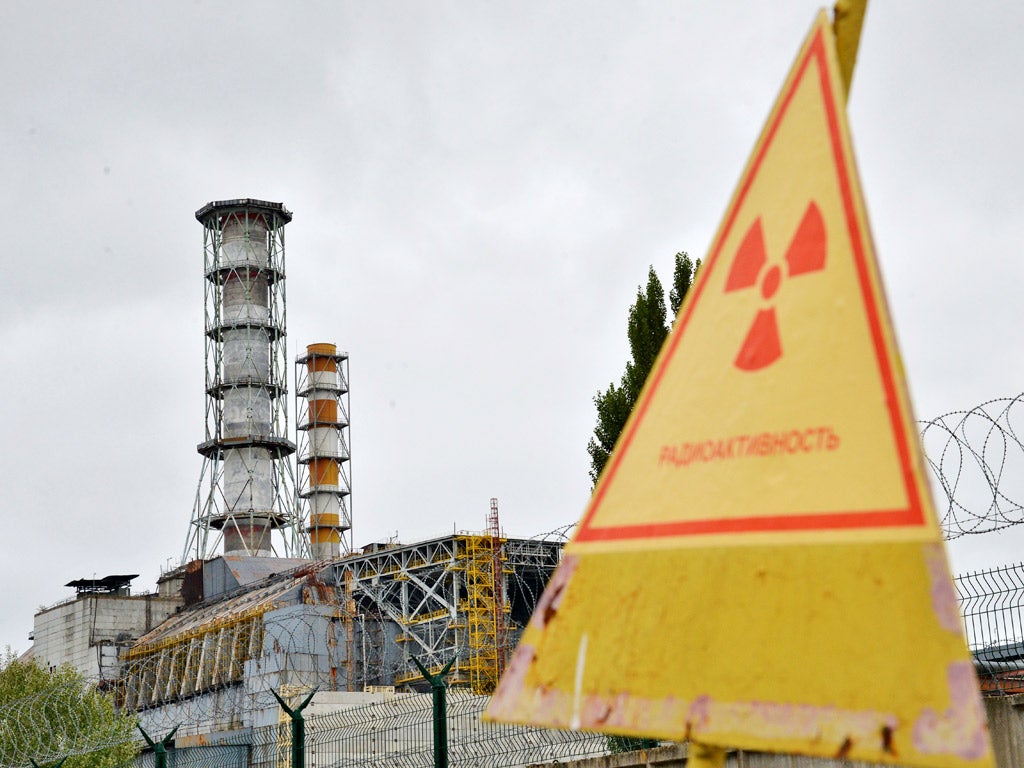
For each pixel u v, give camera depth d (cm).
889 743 283
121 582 10400
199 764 2545
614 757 1488
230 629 7500
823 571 306
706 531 335
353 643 6925
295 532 10594
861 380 314
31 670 5978
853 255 325
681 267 2434
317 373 10881
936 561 287
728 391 342
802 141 346
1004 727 1050
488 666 6100
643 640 340
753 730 310
